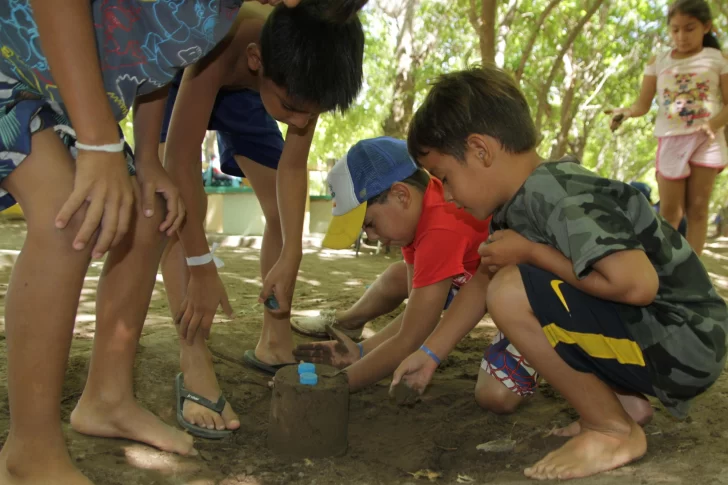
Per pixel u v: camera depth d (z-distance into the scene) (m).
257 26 2.29
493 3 6.18
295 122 2.20
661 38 13.77
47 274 1.47
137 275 1.87
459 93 1.90
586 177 1.78
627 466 1.74
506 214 1.90
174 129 2.21
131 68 1.62
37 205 1.48
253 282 4.98
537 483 1.67
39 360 1.49
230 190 9.26
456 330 2.15
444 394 2.50
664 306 1.79
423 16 10.27
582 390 1.80
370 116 13.34
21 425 1.51
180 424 2.10
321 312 3.30
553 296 1.76
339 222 2.44
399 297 3.09
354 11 1.96
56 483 1.52
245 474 1.84
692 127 4.25
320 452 1.96
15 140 1.45
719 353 1.80
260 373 2.66
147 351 2.66
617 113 4.65
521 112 1.91
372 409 2.40
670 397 1.83
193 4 1.60
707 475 1.63
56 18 1.40
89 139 1.45
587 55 13.43
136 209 1.81
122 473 1.74
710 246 7.75
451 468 1.91
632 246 1.64
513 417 2.25
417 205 2.37
